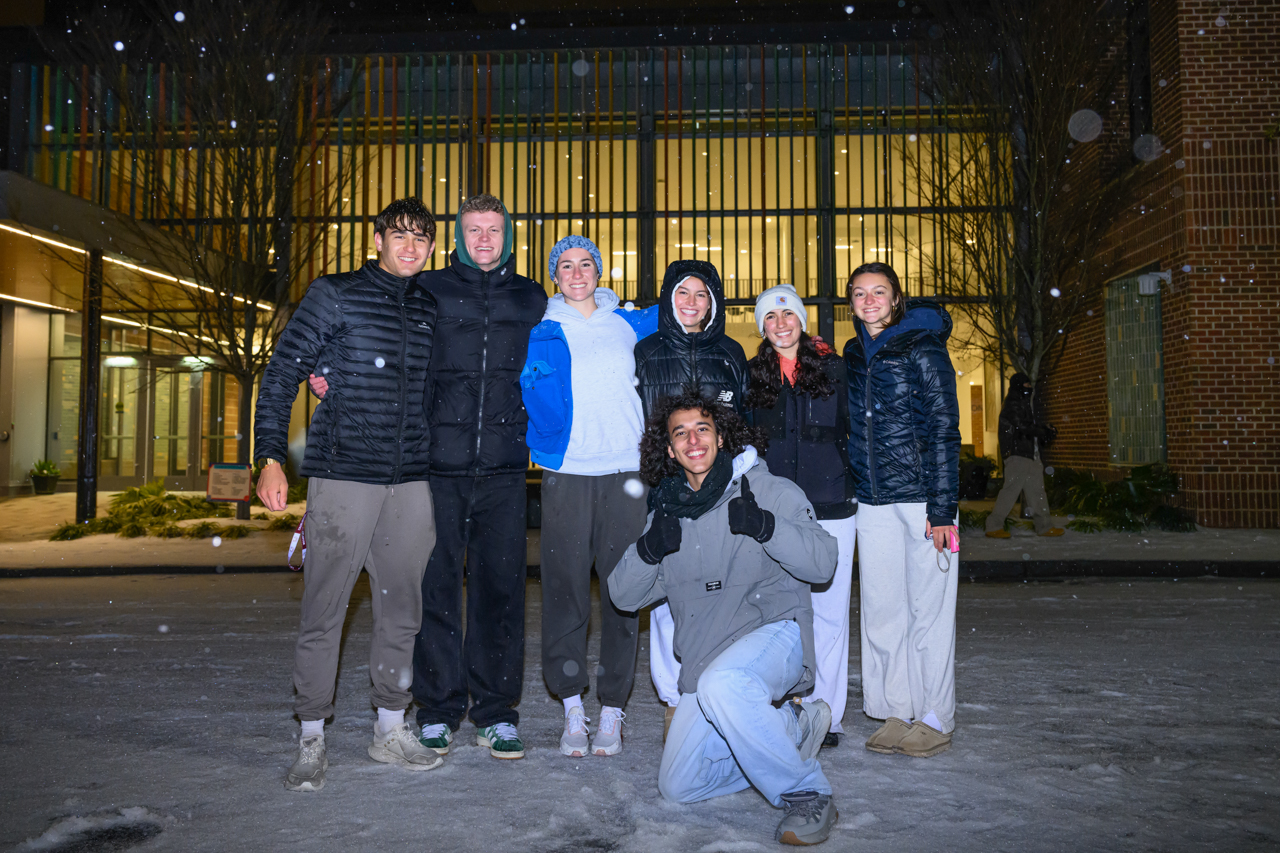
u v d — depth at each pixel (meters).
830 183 16.55
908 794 3.23
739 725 2.83
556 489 3.84
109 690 4.91
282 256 15.01
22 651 6.01
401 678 3.63
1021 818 3.00
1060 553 10.33
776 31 17.14
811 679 3.23
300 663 3.42
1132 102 14.58
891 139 17.55
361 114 18.02
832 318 16.39
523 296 3.95
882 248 18.36
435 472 3.79
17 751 3.81
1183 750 3.74
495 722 3.80
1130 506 13.07
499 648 3.83
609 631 3.83
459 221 3.93
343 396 3.52
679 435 3.12
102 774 3.51
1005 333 13.77
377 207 17.91
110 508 15.16
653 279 16.70
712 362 3.90
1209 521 12.66
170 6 14.12
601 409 3.84
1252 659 5.50
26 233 12.78
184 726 4.20
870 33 17.16
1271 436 12.62
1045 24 13.19
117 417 20.16
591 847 2.79
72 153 16.69
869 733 4.04
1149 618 6.97
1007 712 4.34
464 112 17.88
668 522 3.13
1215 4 12.92
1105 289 15.41
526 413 3.91
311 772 3.35
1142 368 14.58
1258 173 12.82
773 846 2.77
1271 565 9.53
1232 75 12.88
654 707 4.66
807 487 3.86
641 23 17.67
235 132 14.01
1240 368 12.71
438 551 3.83
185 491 20.28
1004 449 12.16
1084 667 5.30
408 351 3.63
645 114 17.19
